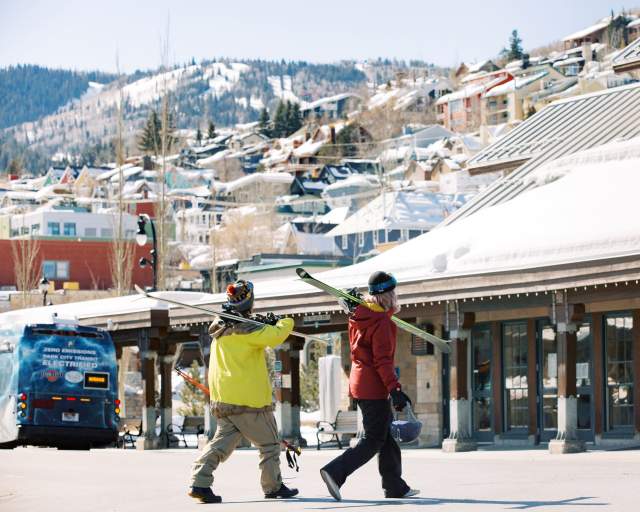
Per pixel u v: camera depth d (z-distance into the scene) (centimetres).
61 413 2858
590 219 2456
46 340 2864
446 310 2583
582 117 3878
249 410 1173
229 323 1176
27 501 1261
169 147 6850
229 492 1285
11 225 15188
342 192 17975
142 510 1115
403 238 11138
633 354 2489
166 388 3372
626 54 3953
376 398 1105
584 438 2581
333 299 2777
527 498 1096
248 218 13350
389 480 1138
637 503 1017
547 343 2691
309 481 1466
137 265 11400
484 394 2844
